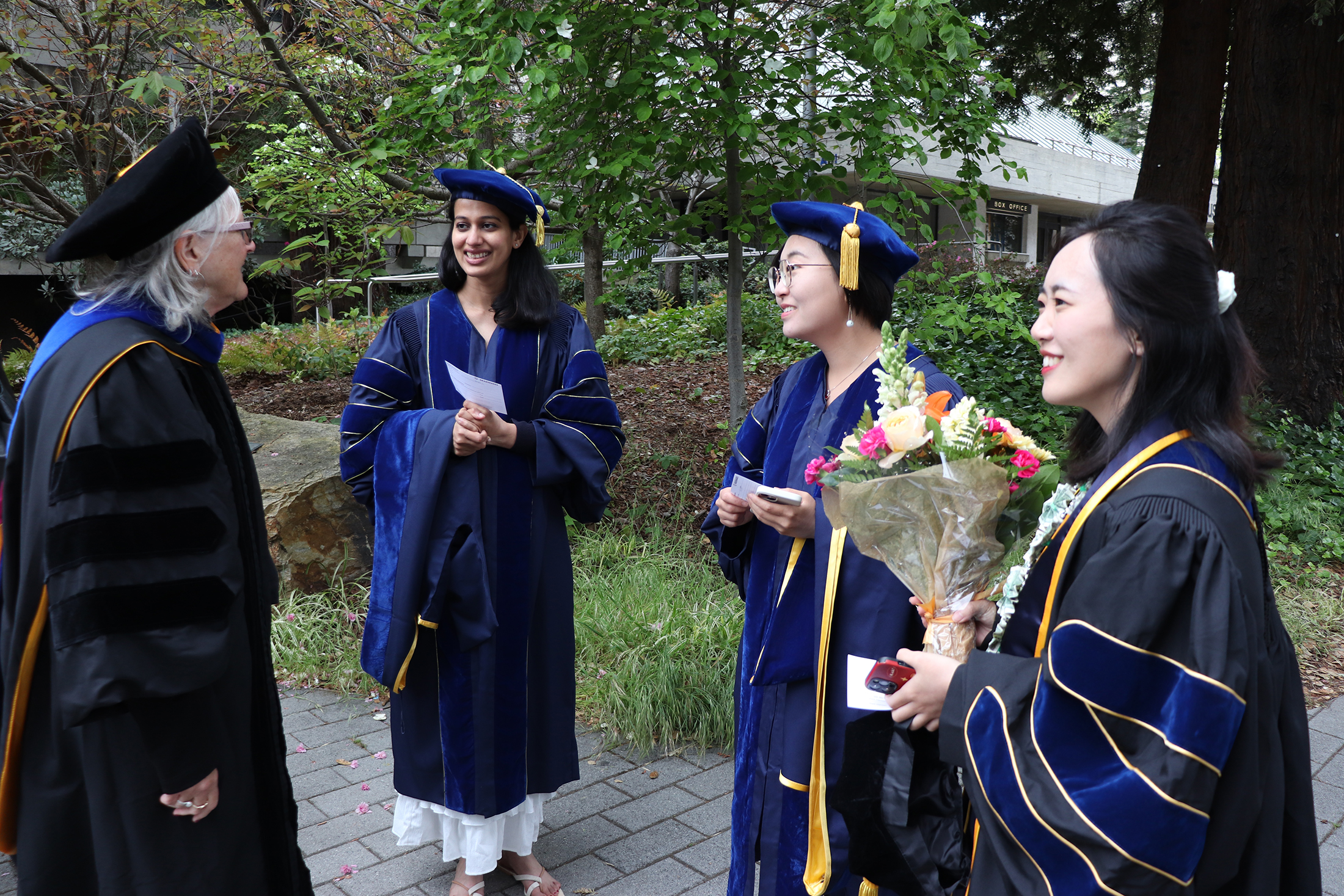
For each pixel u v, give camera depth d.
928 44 4.34
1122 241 1.22
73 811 1.64
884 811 1.55
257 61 6.11
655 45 4.07
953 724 1.31
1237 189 8.14
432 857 2.81
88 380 1.57
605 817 3.03
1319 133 7.75
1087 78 10.33
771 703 1.97
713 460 6.11
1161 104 8.27
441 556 2.47
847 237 1.89
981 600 1.54
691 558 5.01
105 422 1.56
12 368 9.15
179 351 1.72
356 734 3.61
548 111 4.48
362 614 4.41
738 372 5.42
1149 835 1.10
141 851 1.61
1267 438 7.03
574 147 4.62
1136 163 25.27
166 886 1.62
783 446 2.05
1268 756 1.19
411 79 5.08
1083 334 1.25
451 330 2.68
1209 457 1.23
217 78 6.31
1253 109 7.92
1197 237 1.22
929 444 1.52
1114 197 23.17
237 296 1.81
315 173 5.80
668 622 4.02
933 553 1.54
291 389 7.96
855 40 4.37
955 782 1.59
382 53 6.12
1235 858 1.15
